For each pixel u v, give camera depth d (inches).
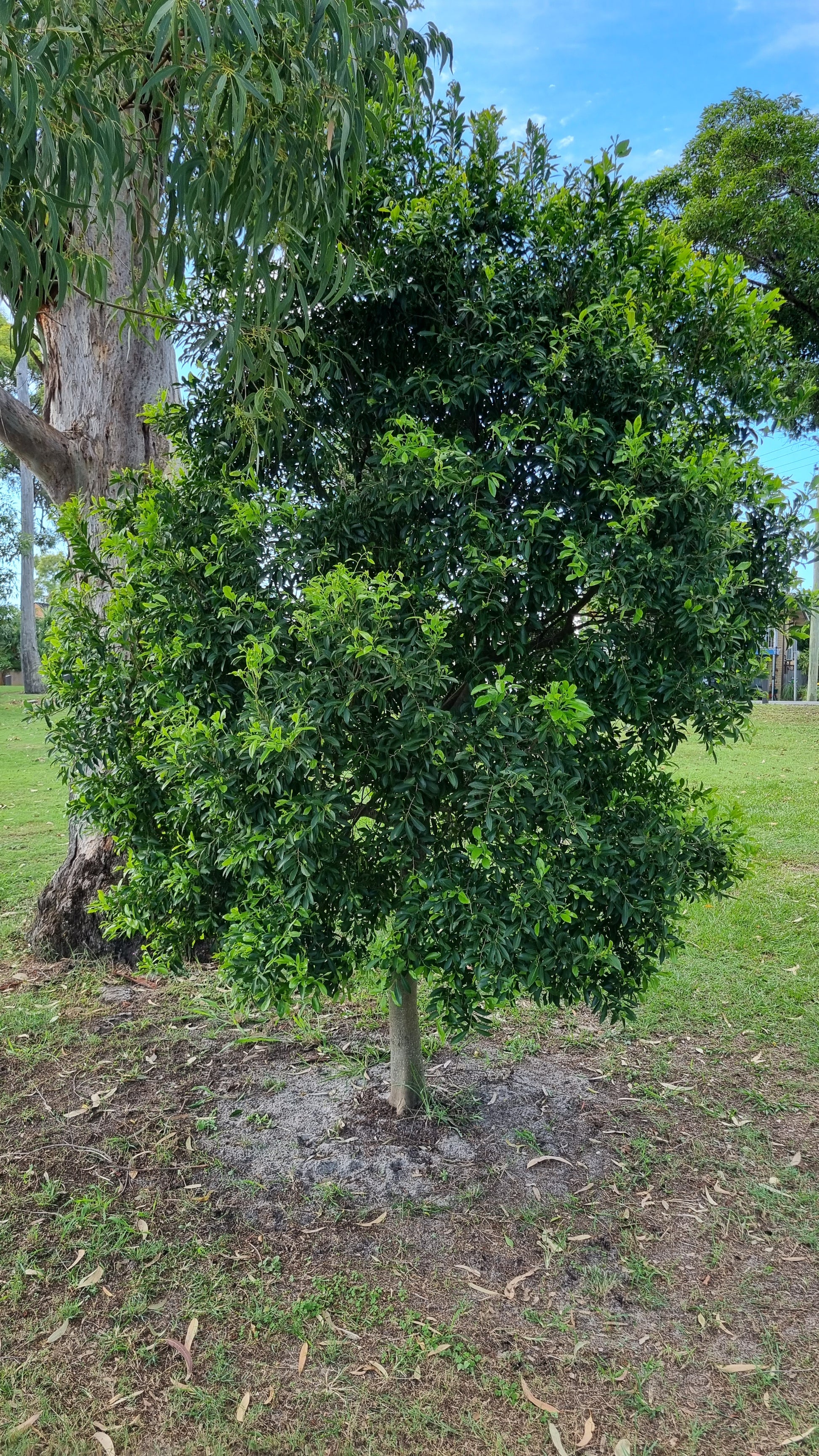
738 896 200.5
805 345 452.4
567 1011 147.5
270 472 95.4
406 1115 113.4
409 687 73.4
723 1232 93.9
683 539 77.6
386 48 81.4
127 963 168.7
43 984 160.2
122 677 96.9
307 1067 128.3
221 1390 74.1
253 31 58.0
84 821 122.7
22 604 884.0
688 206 445.4
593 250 84.0
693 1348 78.9
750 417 92.2
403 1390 74.2
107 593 161.2
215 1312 82.3
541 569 79.9
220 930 94.5
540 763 77.3
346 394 89.5
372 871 90.9
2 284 72.4
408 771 79.9
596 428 79.0
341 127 72.1
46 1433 70.2
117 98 72.0
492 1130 111.7
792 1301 84.4
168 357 173.8
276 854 79.7
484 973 79.1
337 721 76.9
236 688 86.4
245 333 84.4
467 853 82.0
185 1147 108.6
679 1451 68.9
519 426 77.6
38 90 62.2
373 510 84.0
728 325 87.7
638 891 87.5
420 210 81.0
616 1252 90.9
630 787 94.3
